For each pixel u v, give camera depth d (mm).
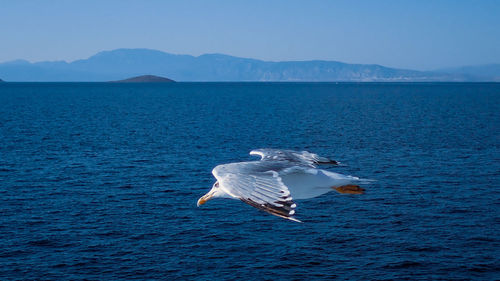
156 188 37281
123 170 43844
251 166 6246
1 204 32312
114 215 30391
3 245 25188
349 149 56531
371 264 23422
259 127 80188
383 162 47812
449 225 28609
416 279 21984
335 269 22922
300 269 22922
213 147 58406
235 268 23031
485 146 59250
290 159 8242
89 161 48344
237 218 30000
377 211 31250
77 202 33125
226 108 129250
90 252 24609
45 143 61031
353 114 108125
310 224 28828
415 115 105625
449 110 121125
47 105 140000
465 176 41250
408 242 25984
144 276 22172
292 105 143375
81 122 88750
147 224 28797
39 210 31156
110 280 21734
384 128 78938
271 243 25984
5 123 84688
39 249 24844
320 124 85375
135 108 129250
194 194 35625
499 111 117062
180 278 22031
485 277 22234
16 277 21797
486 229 27906
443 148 57531
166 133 72312
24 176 40969
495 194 35344
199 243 25938
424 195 35000
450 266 23234
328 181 7895
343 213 30859
